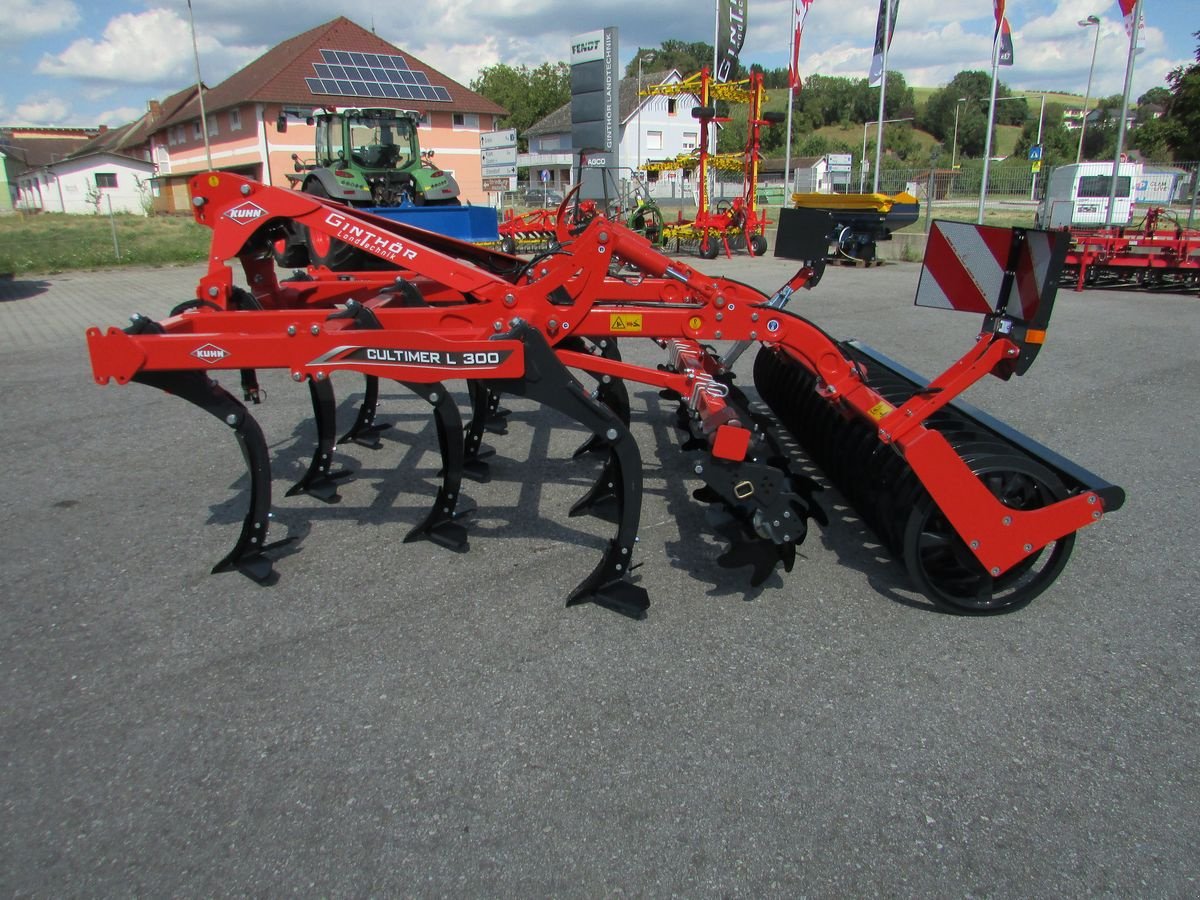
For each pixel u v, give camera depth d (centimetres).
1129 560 385
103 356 320
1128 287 1403
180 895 207
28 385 707
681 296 435
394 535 414
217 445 548
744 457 317
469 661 305
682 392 351
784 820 231
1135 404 643
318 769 250
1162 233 1409
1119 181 2238
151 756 256
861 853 220
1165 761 254
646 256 371
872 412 328
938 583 356
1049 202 2173
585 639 320
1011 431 366
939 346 862
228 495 464
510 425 602
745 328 348
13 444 551
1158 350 848
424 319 387
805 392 481
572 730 267
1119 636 323
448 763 253
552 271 370
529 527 424
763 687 290
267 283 455
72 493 466
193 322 366
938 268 330
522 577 370
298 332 321
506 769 250
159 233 2436
